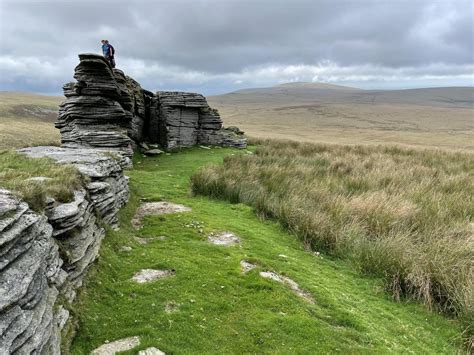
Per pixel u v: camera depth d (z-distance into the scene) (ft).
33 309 14.55
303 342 19.17
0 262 13.62
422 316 24.71
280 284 24.50
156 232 32.86
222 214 39.42
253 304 21.98
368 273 29.25
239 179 49.16
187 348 17.80
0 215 14.66
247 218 39.22
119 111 64.13
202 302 21.45
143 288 22.39
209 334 18.95
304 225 34.99
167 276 24.52
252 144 100.99
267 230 35.94
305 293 24.44
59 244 19.94
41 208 19.17
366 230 34.55
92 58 59.72
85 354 16.76
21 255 15.12
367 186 48.62
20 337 12.92
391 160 68.33
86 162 32.12
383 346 20.13
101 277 22.59
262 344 18.72
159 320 19.45
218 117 91.15
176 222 35.37
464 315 23.65
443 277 26.07
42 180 23.15
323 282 26.40
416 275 26.71
